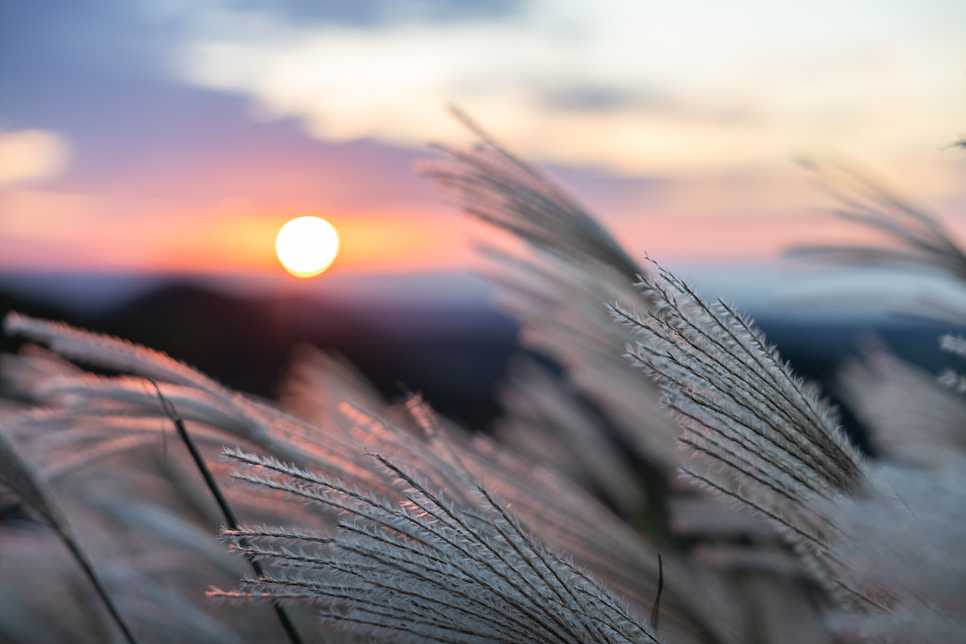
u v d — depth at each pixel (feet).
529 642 1.95
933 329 3.23
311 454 2.48
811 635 3.48
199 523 4.86
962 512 1.55
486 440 3.51
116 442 2.62
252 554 1.91
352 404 2.52
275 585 1.92
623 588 2.64
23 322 2.48
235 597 1.93
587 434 6.49
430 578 1.93
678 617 2.64
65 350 2.51
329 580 1.97
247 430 2.50
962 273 3.16
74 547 2.69
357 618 1.94
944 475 1.64
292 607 2.82
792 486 2.02
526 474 3.01
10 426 2.64
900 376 4.17
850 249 3.51
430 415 2.47
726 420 2.01
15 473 2.58
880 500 1.89
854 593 1.98
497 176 3.02
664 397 2.01
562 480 2.92
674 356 1.98
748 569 4.44
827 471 1.99
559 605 1.96
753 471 2.03
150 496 5.04
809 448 2.00
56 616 4.82
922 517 1.59
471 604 1.94
